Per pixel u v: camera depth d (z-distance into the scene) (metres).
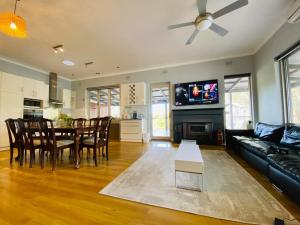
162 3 2.41
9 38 3.35
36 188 1.84
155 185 1.88
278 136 2.69
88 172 2.38
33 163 2.88
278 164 1.62
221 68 4.77
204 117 4.73
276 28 3.17
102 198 1.60
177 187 1.82
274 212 1.31
